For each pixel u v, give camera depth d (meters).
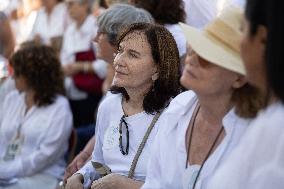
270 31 1.41
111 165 2.78
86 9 5.85
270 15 1.41
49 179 4.03
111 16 3.09
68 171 3.38
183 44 3.39
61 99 4.09
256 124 1.60
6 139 4.14
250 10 1.50
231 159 1.71
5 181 4.02
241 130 2.03
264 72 1.49
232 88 2.02
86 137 4.41
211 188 1.74
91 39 5.70
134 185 2.57
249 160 1.59
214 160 2.07
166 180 2.22
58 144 4.02
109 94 2.99
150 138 2.66
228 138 2.04
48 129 4.01
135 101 2.75
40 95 4.04
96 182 2.63
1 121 4.26
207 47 1.94
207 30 2.01
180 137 2.21
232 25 1.96
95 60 5.66
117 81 2.69
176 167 2.21
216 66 1.96
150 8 3.51
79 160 3.38
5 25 5.34
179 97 2.31
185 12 3.61
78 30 5.84
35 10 7.24
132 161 2.70
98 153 2.96
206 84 1.99
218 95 2.04
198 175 2.11
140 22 2.75
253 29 1.49
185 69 2.01
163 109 2.68
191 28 2.07
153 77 2.68
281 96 1.42
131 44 2.66
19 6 7.60
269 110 1.57
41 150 3.98
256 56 1.51
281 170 1.50
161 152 2.26
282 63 1.40
